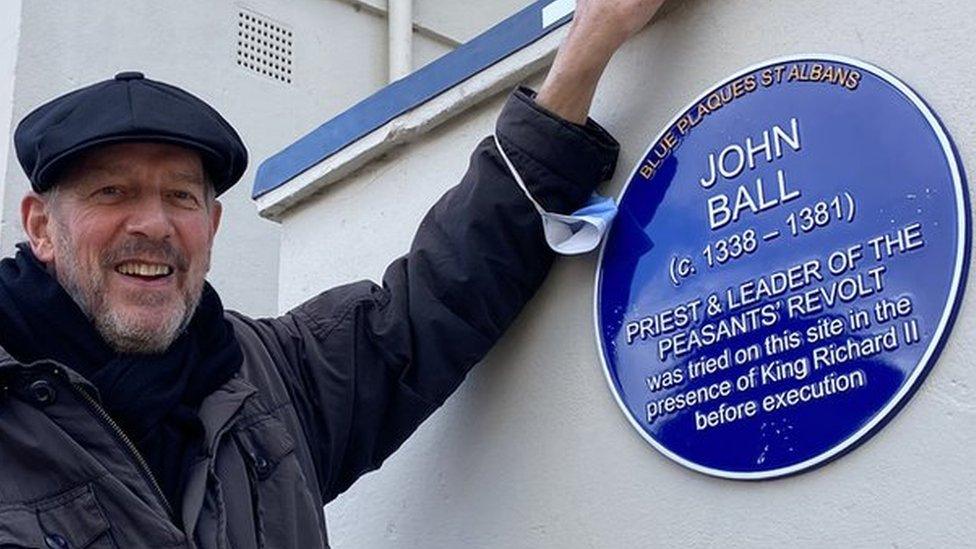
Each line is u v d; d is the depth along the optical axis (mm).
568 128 1711
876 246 1383
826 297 1425
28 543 1440
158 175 1660
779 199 1499
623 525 1646
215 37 4023
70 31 3699
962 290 1296
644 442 1629
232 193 3945
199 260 1711
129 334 1616
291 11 4238
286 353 1893
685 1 1683
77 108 1639
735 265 1538
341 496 2197
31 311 1636
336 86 4316
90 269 1634
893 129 1389
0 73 3650
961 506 1272
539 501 1786
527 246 1784
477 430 1922
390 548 2062
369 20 4469
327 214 2354
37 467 1514
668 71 1688
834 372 1402
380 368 1873
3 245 3469
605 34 1663
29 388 1535
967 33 1339
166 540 1514
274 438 1725
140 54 3838
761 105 1545
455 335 1803
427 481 2008
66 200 1646
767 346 1481
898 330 1346
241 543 1605
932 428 1308
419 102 2107
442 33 4586
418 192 2139
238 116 4020
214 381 1711
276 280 3992
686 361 1577
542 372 1814
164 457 1634
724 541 1509
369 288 1951
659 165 1672
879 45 1430
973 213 1305
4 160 3531
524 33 1901
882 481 1349
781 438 1448
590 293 1752
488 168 1794
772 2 1561
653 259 1652
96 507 1505
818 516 1409
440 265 1813
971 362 1282
